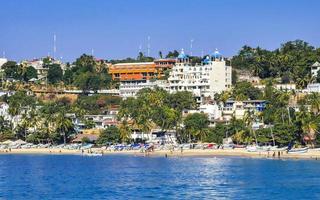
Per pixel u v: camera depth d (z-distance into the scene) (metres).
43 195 174.88
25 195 175.50
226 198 166.00
